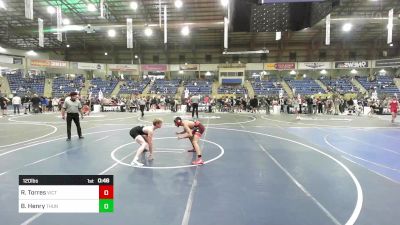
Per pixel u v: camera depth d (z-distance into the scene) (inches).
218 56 1822.1
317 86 1579.7
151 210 158.2
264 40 1633.9
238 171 237.0
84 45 1696.6
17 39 1557.6
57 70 1753.2
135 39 1601.9
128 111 1053.2
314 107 999.6
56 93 1485.0
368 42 1699.1
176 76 1860.2
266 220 146.7
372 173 235.1
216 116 830.5
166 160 274.4
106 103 1080.2
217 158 284.2
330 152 318.7
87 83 1649.9
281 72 1809.8
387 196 182.1
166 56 1839.3
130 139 397.7
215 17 1242.6
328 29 648.4
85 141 380.8
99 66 1685.5
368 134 466.0
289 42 1699.1
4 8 1119.6
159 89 1590.8
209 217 149.9
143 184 202.2
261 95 1521.9
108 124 597.9
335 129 527.2
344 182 210.1
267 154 304.3
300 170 241.6
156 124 275.9
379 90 1462.8
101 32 1414.9
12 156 288.5
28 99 976.3
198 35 1513.3
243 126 566.9
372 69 1729.8
